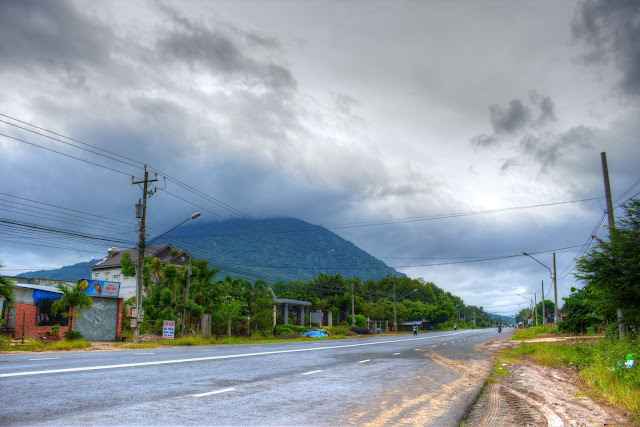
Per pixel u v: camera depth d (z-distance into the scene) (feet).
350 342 134.41
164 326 111.24
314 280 350.84
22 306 103.14
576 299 126.72
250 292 180.04
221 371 43.65
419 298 510.58
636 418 25.91
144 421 21.36
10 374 34.50
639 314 57.26
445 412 27.07
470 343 127.44
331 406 27.50
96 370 39.47
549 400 32.37
